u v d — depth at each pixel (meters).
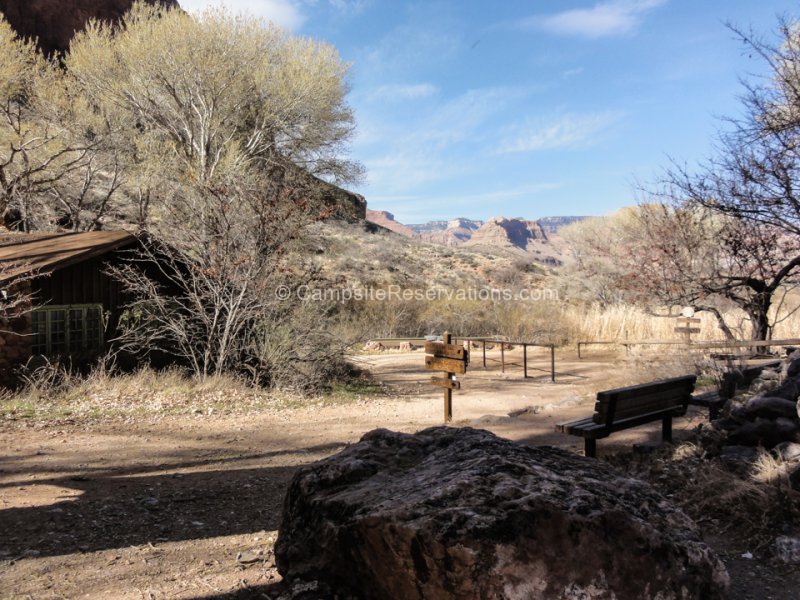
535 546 2.39
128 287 12.70
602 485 2.83
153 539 4.06
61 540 4.01
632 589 2.46
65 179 20.11
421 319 25.41
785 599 3.09
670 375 9.84
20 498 4.91
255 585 3.26
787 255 10.97
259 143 23.05
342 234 41.44
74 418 8.19
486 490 2.62
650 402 5.66
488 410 9.59
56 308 11.24
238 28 22.97
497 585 2.32
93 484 5.39
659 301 12.22
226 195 11.37
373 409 9.82
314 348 12.02
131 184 20.39
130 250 12.22
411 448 3.49
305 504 3.16
